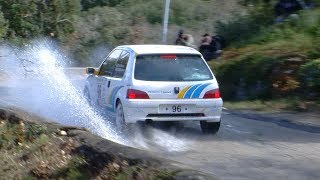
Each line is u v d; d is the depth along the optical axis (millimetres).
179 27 38656
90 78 14320
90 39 38781
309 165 9555
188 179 7465
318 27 20156
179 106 11812
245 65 19312
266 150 10828
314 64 16453
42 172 9422
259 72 18406
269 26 23109
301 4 23203
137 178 7941
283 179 8594
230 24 25125
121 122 11922
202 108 11922
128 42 39594
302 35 20016
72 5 31125
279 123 14031
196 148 11039
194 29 38125
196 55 12320
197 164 9609
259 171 9094
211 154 10469
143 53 12102
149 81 11781
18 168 9844
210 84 12062
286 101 16500
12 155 10266
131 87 11719
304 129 13195
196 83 11961
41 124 10750
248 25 24219
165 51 12234
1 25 24891
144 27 40469
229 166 9453
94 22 40438
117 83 12305
